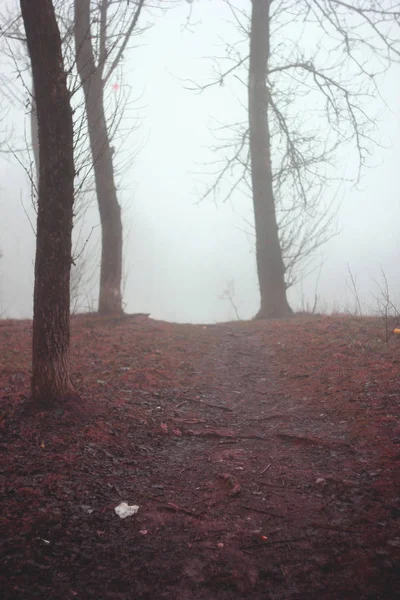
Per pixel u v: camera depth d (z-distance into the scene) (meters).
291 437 4.93
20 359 7.38
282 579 2.80
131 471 4.19
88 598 2.61
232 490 3.84
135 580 2.78
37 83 4.79
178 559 2.98
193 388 6.83
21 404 5.21
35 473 3.89
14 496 3.48
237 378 7.51
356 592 2.65
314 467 4.25
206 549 3.09
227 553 3.05
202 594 2.69
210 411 6.01
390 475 3.84
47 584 2.68
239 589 2.73
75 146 5.00
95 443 4.57
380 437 4.55
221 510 3.59
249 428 5.43
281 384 7.01
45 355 5.11
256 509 3.59
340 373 6.59
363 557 2.92
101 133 10.36
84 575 2.79
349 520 3.34
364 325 9.02
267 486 3.96
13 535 3.03
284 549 3.08
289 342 9.16
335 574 2.81
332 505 3.56
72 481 3.83
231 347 9.55
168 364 7.78
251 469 4.31
